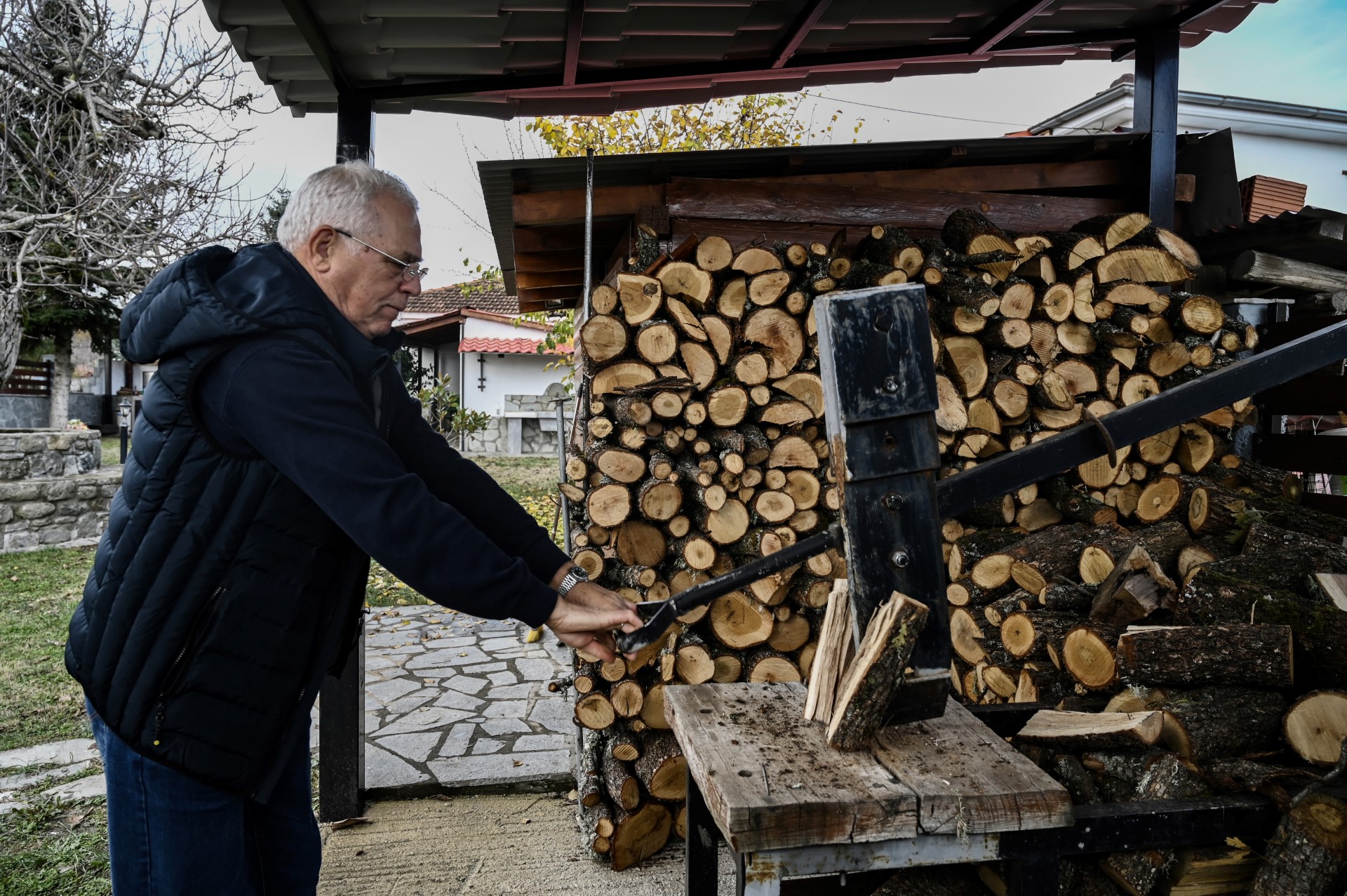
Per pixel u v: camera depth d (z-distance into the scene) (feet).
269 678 4.36
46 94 23.04
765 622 8.98
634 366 9.08
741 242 10.85
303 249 4.66
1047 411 10.16
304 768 5.32
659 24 8.68
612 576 9.23
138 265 21.98
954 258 10.19
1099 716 5.16
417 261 4.97
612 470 8.89
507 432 60.23
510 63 9.29
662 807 8.49
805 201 10.97
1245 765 4.78
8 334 23.75
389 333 5.29
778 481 9.07
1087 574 8.58
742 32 9.14
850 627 4.36
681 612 4.03
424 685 13.73
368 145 9.28
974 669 8.95
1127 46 11.12
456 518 4.28
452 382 67.67
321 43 7.96
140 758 4.19
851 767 3.74
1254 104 28.94
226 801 4.39
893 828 3.40
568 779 10.14
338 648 5.09
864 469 3.76
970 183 11.55
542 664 14.88
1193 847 4.25
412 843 8.75
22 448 24.88
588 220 9.64
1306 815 3.93
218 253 4.50
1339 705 5.37
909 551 3.83
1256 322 11.51
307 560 4.38
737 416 9.22
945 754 3.89
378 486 4.10
